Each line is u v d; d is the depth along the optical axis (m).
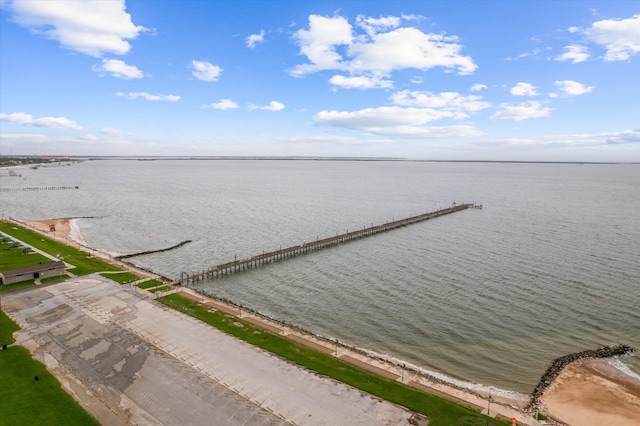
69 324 48.97
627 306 61.06
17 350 42.19
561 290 67.50
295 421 32.25
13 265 72.19
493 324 55.88
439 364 46.22
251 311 57.47
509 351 49.16
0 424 30.59
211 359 41.78
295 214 145.12
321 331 54.03
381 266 82.31
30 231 102.50
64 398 34.31
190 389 36.25
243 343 45.81
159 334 47.06
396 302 63.53
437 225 124.25
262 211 150.88
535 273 76.06
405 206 167.00
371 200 185.75
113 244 99.75
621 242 98.44
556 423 35.41
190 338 46.38
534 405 38.28
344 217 139.88
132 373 38.62
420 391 37.75
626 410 38.12
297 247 93.06
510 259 85.44
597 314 58.53
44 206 154.00
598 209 152.62
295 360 42.44
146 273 72.19
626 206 160.12
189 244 101.31
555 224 122.69
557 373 44.19
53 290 60.50
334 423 32.16
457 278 74.00
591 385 42.09
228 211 150.12
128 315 52.31
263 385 37.31
